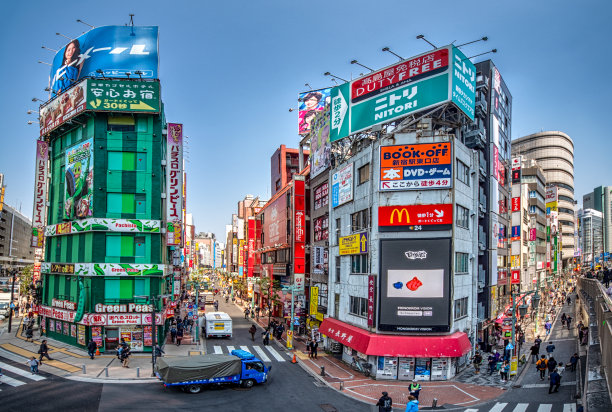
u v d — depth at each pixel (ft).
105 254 140.15
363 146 145.38
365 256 126.00
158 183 145.38
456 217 118.11
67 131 158.30
